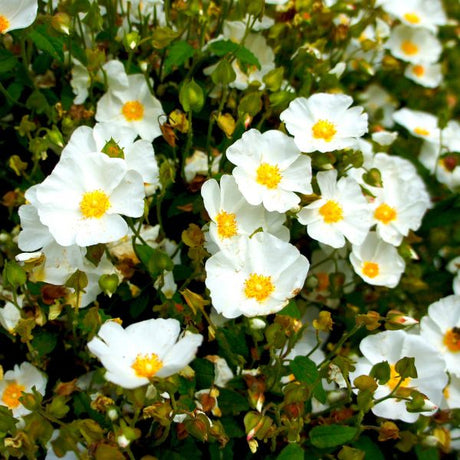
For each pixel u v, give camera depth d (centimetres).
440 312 39
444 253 49
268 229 35
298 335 34
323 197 37
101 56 36
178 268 37
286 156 35
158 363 29
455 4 66
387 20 52
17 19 36
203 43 40
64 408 30
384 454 39
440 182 49
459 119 61
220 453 34
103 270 35
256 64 38
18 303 35
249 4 37
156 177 35
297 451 32
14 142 40
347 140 36
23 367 35
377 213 40
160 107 39
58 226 32
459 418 37
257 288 33
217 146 40
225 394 35
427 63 54
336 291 40
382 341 36
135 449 34
